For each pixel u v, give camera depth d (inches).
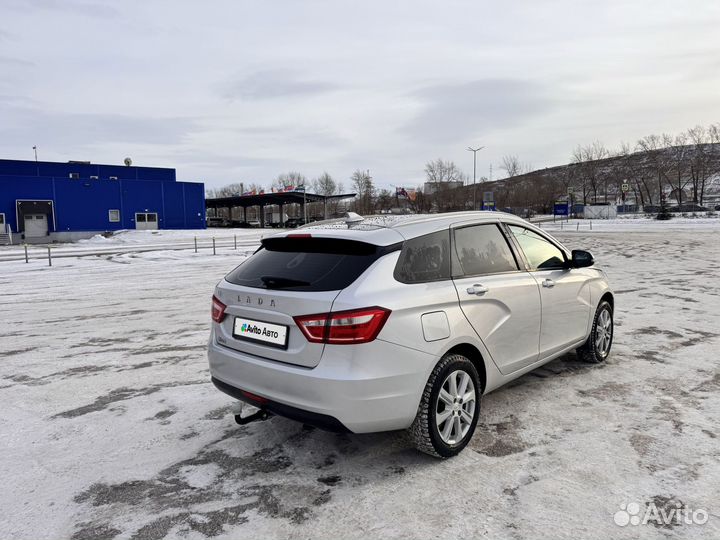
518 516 104.7
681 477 118.7
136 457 135.6
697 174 3668.8
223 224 2827.3
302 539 99.2
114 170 2022.6
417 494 114.1
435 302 123.6
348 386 109.3
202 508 110.9
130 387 192.7
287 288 121.2
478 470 124.0
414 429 123.6
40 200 1622.8
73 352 245.3
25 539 100.3
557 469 123.5
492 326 140.8
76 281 525.7
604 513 105.0
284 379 116.9
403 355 115.6
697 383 182.7
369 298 112.5
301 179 4852.4
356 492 115.8
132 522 106.1
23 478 125.2
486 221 155.7
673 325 277.1
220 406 171.8
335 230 134.0
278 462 131.4
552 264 177.5
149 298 410.0
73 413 167.3
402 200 4362.7
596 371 197.2
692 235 1228.5
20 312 354.6
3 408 172.4
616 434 142.1
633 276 490.0
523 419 153.1
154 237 1566.2
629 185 4128.9
